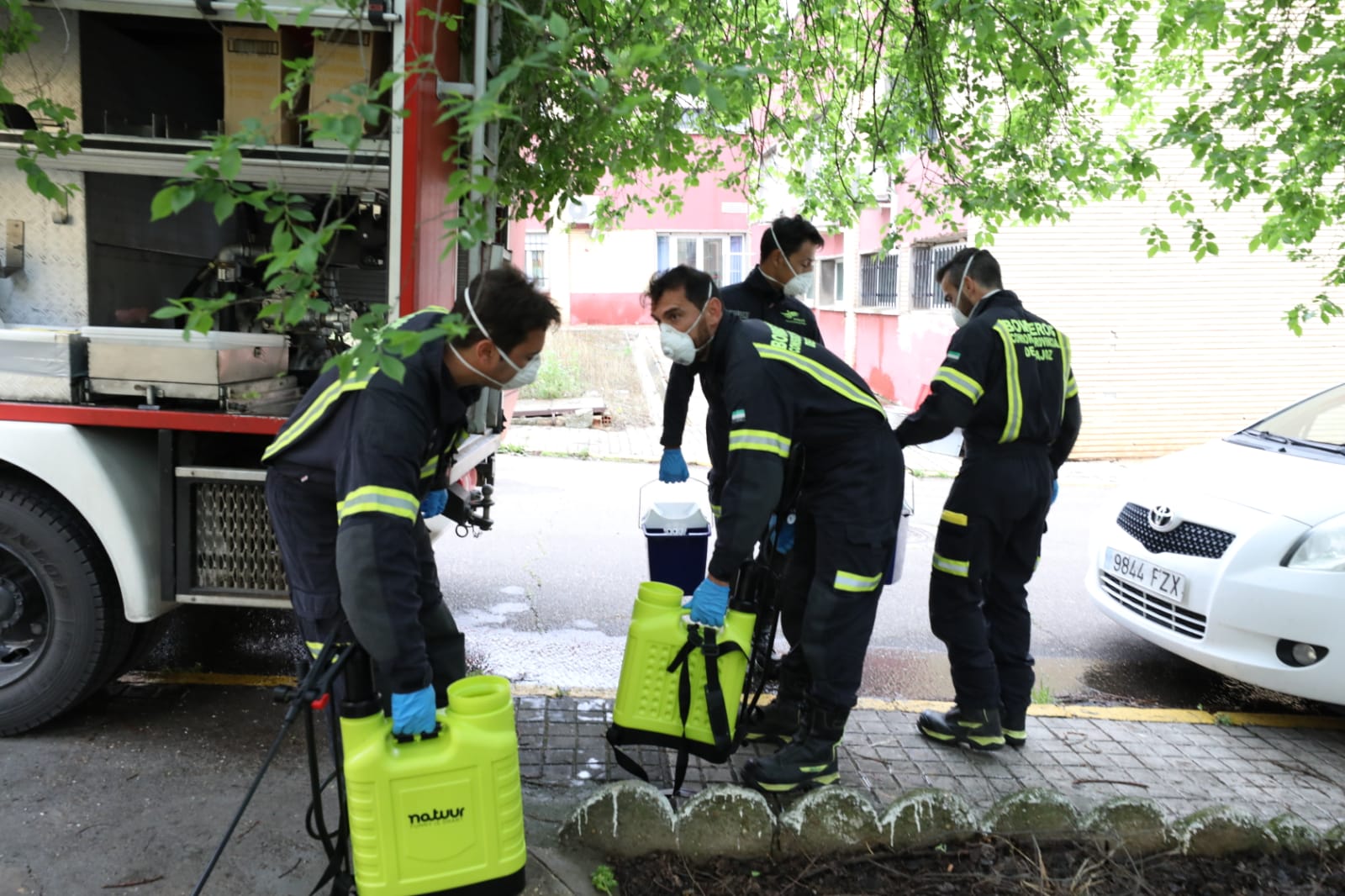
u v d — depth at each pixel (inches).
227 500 132.2
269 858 110.3
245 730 142.3
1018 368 135.9
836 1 185.5
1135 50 172.2
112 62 150.1
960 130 198.4
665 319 120.3
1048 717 162.7
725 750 117.8
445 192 136.1
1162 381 423.8
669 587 123.4
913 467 405.4
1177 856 117.4
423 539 117.6
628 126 152.2
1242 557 158.9
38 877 105.2
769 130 185.9
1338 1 145.6
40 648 134.7
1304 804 134.8
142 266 159.3
